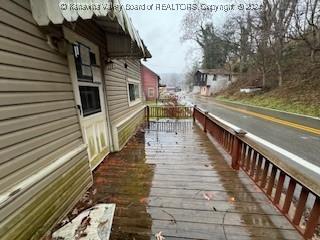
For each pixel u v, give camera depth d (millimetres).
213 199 2582
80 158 2682
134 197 2641
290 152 4602
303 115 9484
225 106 16484
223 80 34062
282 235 1960
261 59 18531
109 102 4379
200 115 7672
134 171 3449
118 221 2168
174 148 4785
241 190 2805
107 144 4270
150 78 27234
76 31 2805
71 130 2580
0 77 1529
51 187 2031
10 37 1643
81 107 2885
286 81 15445
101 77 3932
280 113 10609
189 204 2477
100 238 1801
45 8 1899
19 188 1618
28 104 1822
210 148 4773
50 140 2129
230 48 27719
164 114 10367
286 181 3127
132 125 6289
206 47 33312
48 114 2115
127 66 6367
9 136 1592
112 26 3502
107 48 4105
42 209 1888
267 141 5566
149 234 1979
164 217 2234
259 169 2674
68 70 2576
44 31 2082
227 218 2213
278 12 13492
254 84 20500
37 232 1815
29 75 1853
